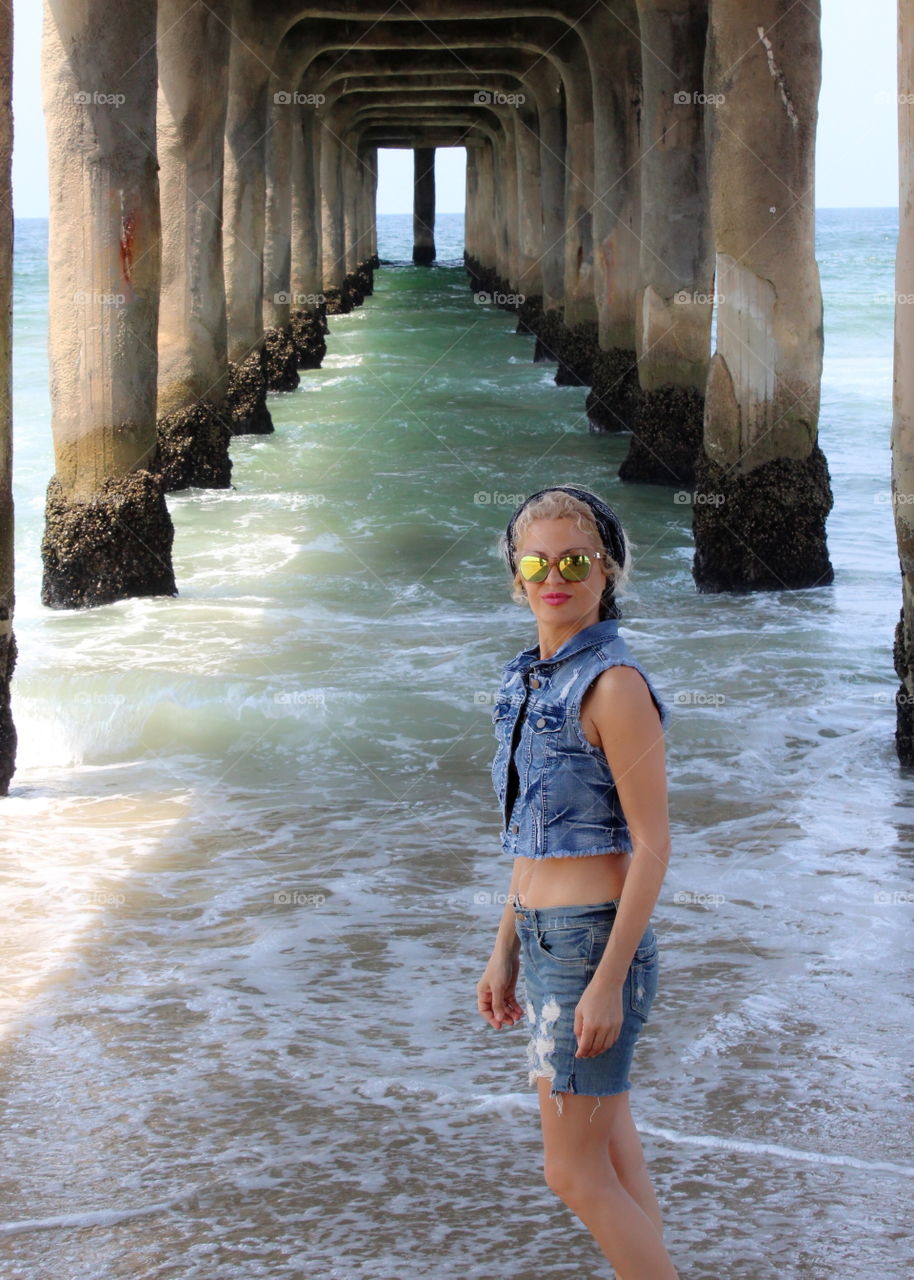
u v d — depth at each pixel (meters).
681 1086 4.06
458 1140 3.77
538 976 2.81
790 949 5.10
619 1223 2.74
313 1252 3.26
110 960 5.11
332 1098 4.02
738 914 5.46
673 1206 3.42
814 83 11.88
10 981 4.92
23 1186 3.57
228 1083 4.12
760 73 11.76
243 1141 3.78
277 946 5.23
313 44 27.25
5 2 7.52
